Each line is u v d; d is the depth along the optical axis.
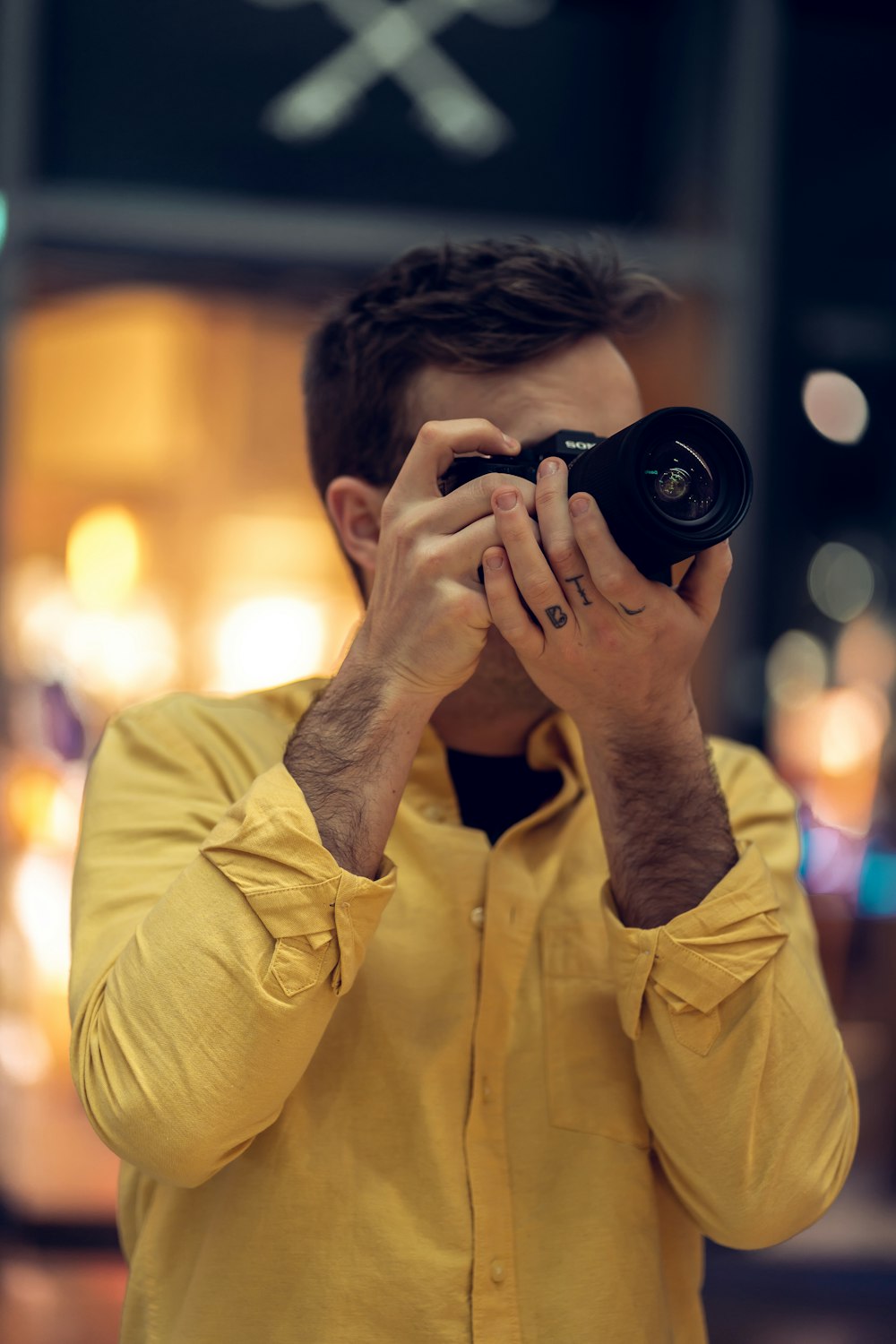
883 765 3.20
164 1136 0.75
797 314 3.21
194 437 3.23
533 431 0.89
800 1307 2.68
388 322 0.93
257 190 3.02
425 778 0.92
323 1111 0.82
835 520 3.22
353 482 0.98
